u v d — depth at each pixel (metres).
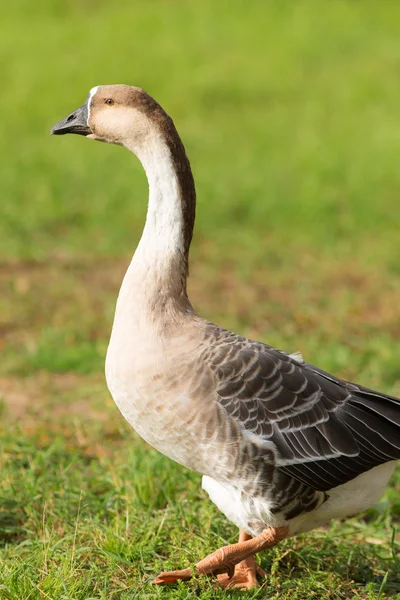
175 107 25.69
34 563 6.84
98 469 8.86
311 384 6.71
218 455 6.53
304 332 13.57
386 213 18.83
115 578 6.78
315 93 26.91
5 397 11.11
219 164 21.56
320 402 6.67
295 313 14.35
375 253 17.02
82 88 26.62
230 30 33.03
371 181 20.23
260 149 22.44
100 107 7.24
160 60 29.33
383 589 6.88
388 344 12.89
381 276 16.09
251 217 18.89
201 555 7.02
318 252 17.33
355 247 17.55
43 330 13.36
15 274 15.80
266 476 6.53
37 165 21.20
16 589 6.32
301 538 7.55
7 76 27.70
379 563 7.35
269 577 6.89
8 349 12.62
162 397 6.50
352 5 35.81
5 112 24.92
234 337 6.80
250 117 25.05
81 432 9.91
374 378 11.64
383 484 6.91
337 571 7.09
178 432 6.55
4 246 17.00
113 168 21.23
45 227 18.16
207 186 20.03
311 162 21.30
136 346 6.60
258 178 20.55
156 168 6.97
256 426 6.47
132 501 7.93
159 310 6.70
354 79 27.80
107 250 17.11
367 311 14.65
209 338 6.68
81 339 13.11
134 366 6.56
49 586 6.40
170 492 8.10
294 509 6.67
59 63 28.91
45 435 9.81
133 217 18.72
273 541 6.73
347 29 32.69
